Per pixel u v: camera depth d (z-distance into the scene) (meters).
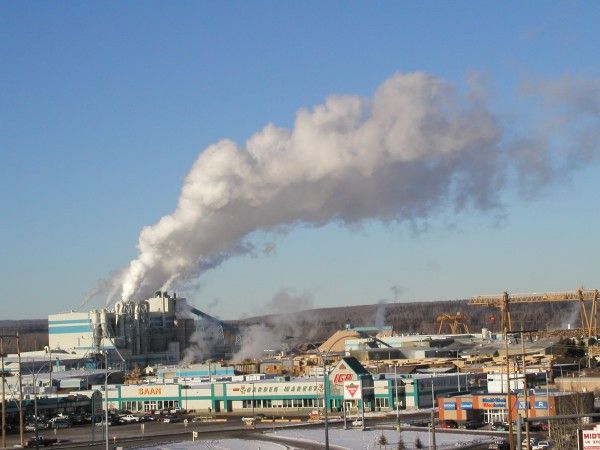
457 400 151.50
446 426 147.62
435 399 189.12
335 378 192.12
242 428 162.12
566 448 104.81
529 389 157.38
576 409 138.38
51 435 165.00
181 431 161.75
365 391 187.62
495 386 169.88
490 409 147.88
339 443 129.25
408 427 149.38
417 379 185.88
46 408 197.25
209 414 198.50
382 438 124.69
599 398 165.25
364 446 124.62
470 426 145.25
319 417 174.75
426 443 124.31
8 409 187.62
